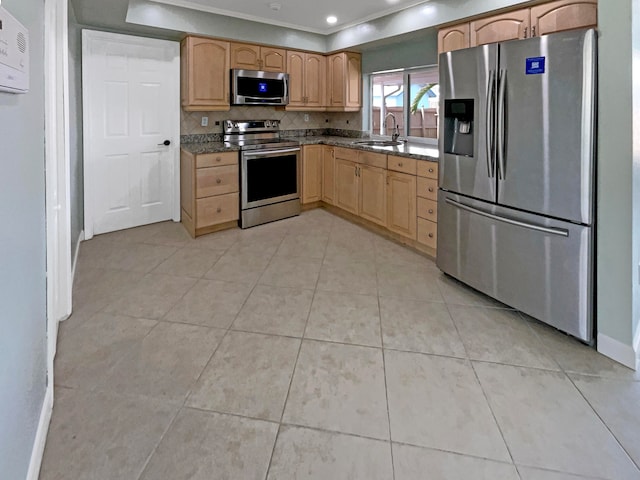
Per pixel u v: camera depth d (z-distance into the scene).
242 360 2.04
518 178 2.38
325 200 5.25
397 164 3.85
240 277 3.15
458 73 2.71
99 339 2.21
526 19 2.97
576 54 2.01
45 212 1.64
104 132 4.09
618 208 1.94
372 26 4.43
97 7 3.22
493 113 2.46
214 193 4.22
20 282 1.19
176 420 1.62
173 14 3.93
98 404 1.70
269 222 4.75
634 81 1.83
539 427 1.59
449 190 2.96
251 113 5.18
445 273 3.13
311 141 5.09
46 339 1.59
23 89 1.18
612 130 1.93
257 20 4.49
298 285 3.01
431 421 1.63
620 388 1.81
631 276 1.92
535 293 2.36
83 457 1.43
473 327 2.39
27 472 1.23
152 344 2.18
